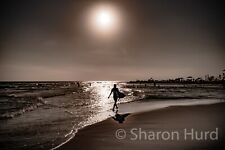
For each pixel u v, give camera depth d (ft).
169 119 44.78
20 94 143.23
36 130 37.37
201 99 101.45
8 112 58.03
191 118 45.47
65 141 30.14
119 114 54.75
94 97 120.16
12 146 27.94
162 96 122.62
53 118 50.21
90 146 27.73
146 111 58.29
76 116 53.11
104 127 39.01
